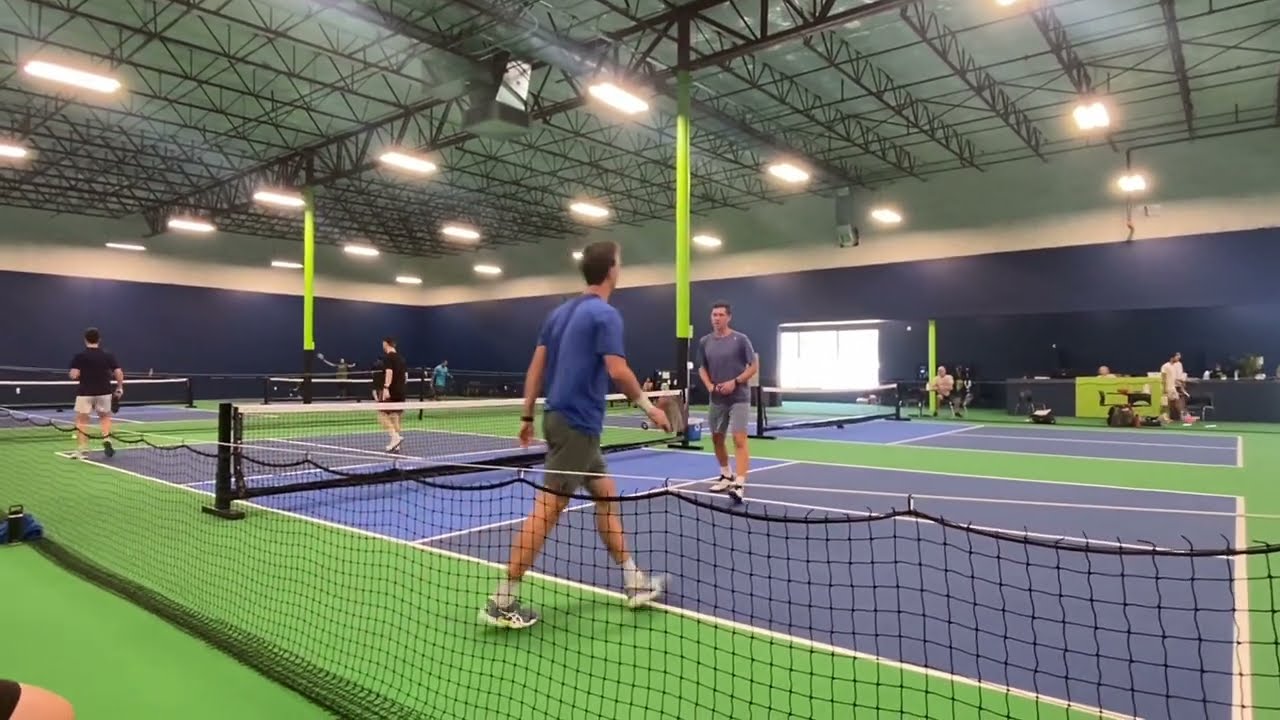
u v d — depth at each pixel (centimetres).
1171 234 1761
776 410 2097
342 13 1180
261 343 2888
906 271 2153
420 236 2967
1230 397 1675
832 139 1884
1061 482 781
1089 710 265
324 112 1614
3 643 338
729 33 1190
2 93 1584
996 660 310
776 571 435
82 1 1125
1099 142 1828
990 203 2016
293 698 284
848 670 299
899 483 775
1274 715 262
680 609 372
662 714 262
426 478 767
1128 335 1961
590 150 1995
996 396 2148
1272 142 1642
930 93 1598
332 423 1706
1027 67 1464
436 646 329
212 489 734
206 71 1490
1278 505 650
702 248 2578
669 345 2648
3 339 2308
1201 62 1412
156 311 2623
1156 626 348
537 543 352
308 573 442
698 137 1881
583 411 354
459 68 1308
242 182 2223
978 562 454
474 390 3194
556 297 2992
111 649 332
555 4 1209
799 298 2356
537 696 278
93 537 538
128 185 2164
